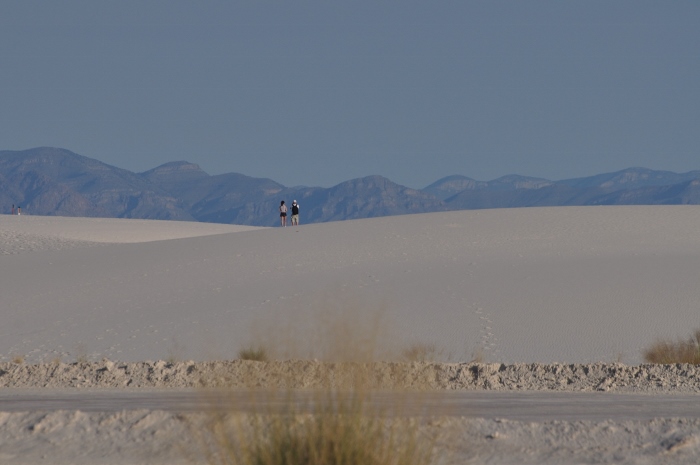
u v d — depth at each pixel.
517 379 62.16
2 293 140.38
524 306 108.50
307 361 49.88
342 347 29.06
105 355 91.56
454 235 185.88
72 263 168.88
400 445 28.31
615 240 175.75
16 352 96.12
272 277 142.38
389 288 123.62
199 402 45.81
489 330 97.06
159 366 66.56
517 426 37.28
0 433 38.31
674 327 95.94
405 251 167.00
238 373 52.81
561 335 94.25
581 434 36.47
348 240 182.12
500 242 175.88
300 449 27.59
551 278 125.75
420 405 31.61
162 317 112.38
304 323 67.94
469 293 117.62
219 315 110.06
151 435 36.28
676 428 37.28
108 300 129.50
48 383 63.22
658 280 120.62
